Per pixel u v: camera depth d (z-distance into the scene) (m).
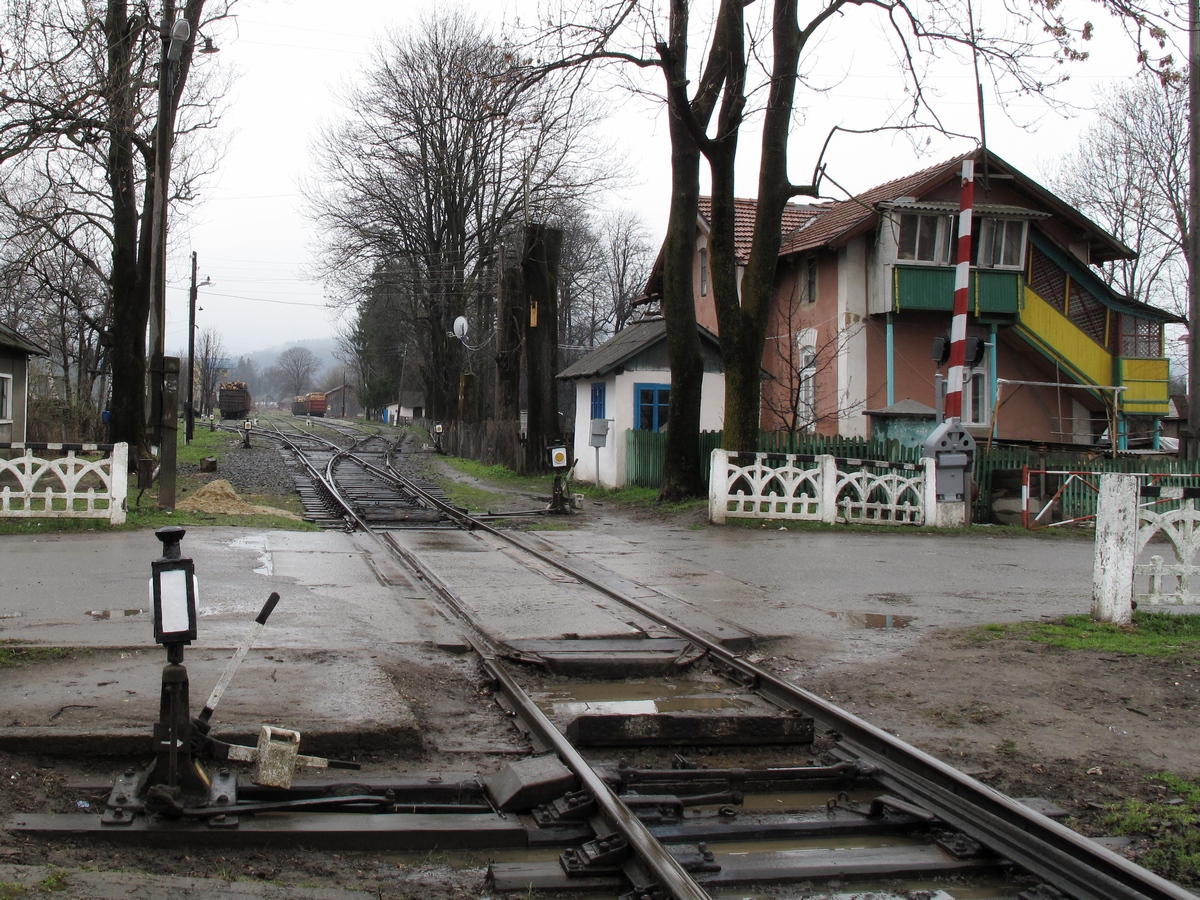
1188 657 8.34
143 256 22.61
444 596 10.78
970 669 8.09
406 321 60.16
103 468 16.92
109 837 4.49
